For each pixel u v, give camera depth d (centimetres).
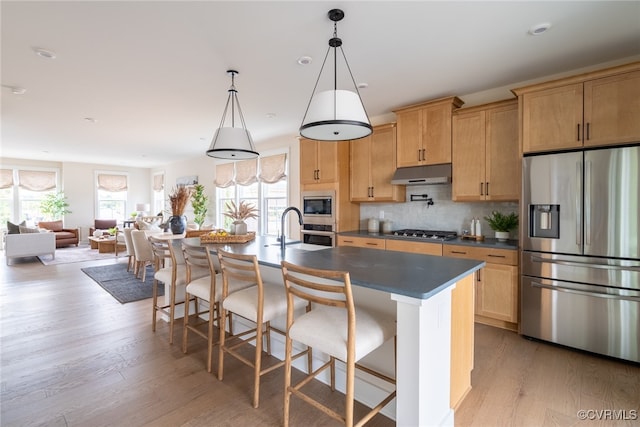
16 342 277
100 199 970
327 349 150
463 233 381
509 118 317
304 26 223
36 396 199
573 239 256
